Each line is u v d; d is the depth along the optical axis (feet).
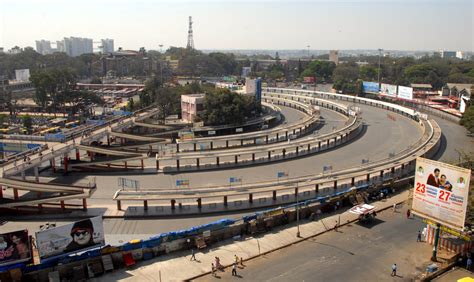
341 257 199.52
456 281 180.34
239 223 231.71
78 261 185.88
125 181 308.40
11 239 173.37
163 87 648.38
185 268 189.37
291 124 549.54
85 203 262.47
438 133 458.09
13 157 311.27
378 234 223.51
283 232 225.56
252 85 620.90
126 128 478.59
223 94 528.63
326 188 301.22
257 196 286.87
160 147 432.66
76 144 352.28
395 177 325.62
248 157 401.49
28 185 255.50
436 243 194.90
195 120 539.70
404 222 238.27
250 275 183.52
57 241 182.29
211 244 211.82
